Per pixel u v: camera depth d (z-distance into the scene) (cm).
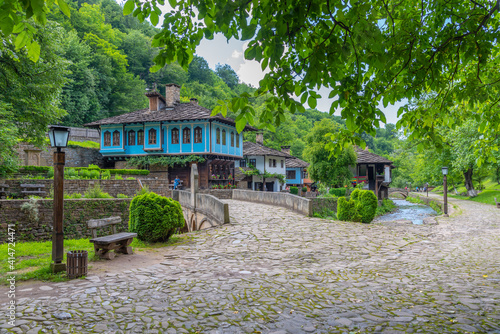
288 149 6675
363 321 461
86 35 6253
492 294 576
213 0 337
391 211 3928
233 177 4144
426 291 603
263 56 338
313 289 619
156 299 549
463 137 2898
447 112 553
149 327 436
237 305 527
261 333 422
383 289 619
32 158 2927
